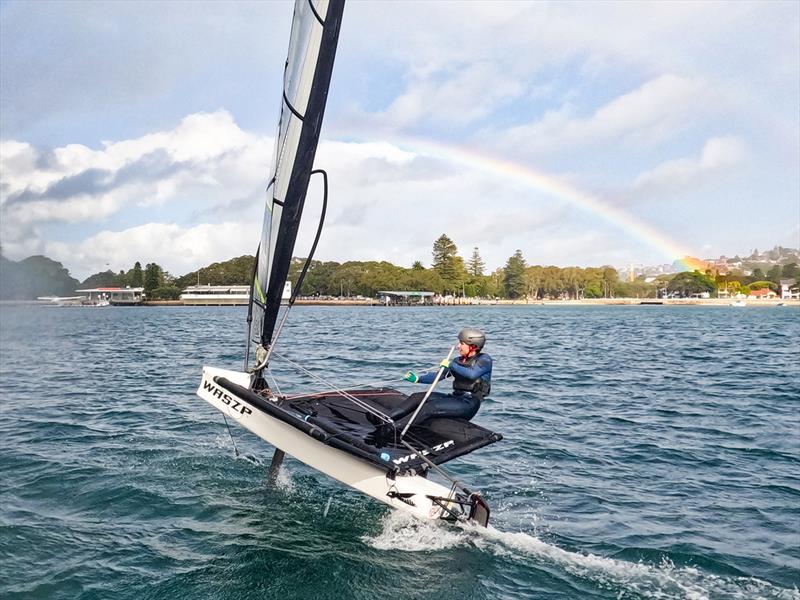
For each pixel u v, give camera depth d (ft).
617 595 17.88
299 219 23.62
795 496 25.88
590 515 23.84
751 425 38.73
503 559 19.99
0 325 141.28
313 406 26.61
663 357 81.56
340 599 17.43
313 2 21.25
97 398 46.80
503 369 67.10
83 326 164.86
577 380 58.39
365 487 22.24
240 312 338.13
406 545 20.86
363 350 88.63
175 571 18.88
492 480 27.84
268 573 18.81
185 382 55.77
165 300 527.40
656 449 32.96
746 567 19.60
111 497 24.81
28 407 43.19
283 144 23.90
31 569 18.84
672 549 20.80
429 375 24.82
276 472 27.04
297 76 22.93
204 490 25.79
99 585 18.01
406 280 579.48
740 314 330.75
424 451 23.11
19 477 27.07
